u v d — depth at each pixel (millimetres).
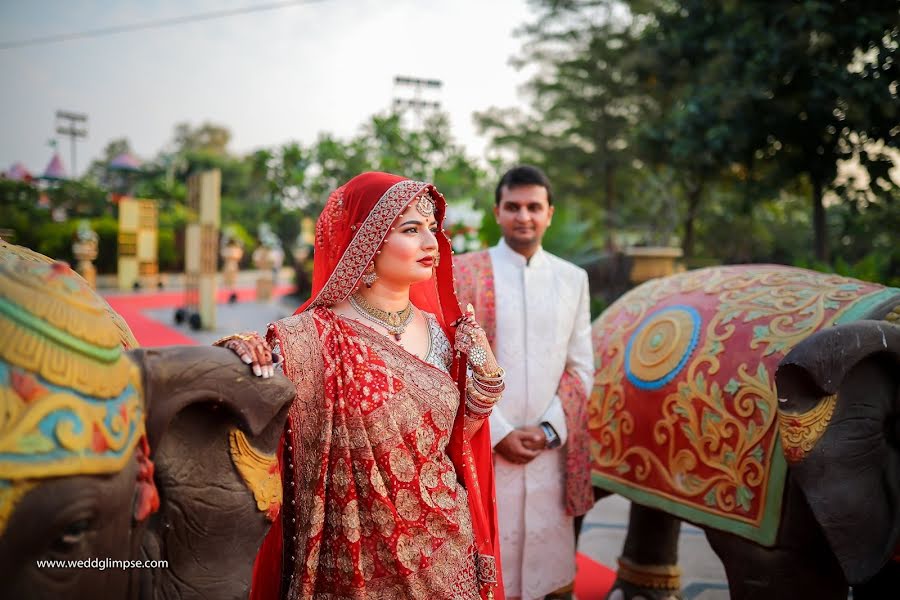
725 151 11414
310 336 1745
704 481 2549
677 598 3314
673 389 2688
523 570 2861
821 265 7195
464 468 1979
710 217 17203
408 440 1751
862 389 2047
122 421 1090
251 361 1337
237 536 1333
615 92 19094
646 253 10445
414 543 1740
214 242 12883
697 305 2816
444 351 2014
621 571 3402
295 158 23406
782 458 2299
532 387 2875
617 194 21266
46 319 1010
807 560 2277
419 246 1848
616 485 2949
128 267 23375
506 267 2959
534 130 21297
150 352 1229
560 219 10656
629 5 15023
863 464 2045
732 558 2439
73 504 995
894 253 10656
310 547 1678
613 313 3303
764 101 10367
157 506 1199
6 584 967
